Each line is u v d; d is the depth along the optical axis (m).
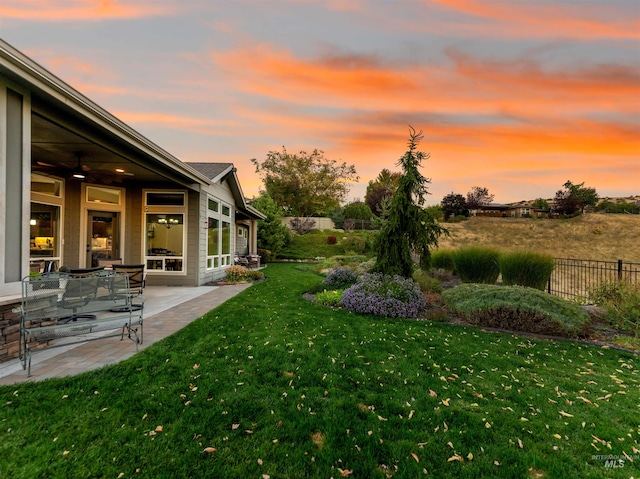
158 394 2.55
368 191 39.34
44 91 3.36
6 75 3.04
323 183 29.78
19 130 3.26
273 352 3.52
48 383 2.66
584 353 3.76
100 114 4.15
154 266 8.83
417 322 4.98
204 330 4.30
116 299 3.85
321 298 6.45
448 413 2.38
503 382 2.92
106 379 2.76
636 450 1.99
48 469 1.74
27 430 2.05
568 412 2.43
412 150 6.78
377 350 3.68
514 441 2.07
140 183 8.70
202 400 2.49
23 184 3.30
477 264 8.37
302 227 26.36
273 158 29.53
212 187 9.91
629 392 2.75
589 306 5.53
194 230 8.83
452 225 24.36
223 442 2.02
